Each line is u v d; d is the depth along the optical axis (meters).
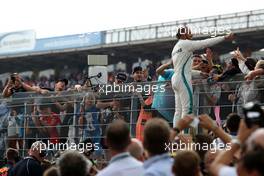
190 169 11.57
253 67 22.75
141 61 54.88
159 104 23.12
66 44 62.91
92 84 26.55
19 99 27.14
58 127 25.67
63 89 27.77
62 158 12.57
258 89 20.81
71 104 25.39
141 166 12.33
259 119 11.03
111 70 58.06
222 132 12.73
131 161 12.32
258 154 9.37
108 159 23.42
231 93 21.47
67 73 66.38
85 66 65.25
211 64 23.95
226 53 45.91
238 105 21.22
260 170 9.30
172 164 11.84
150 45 51.88
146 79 26.77
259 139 9.88
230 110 21.41
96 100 24.69
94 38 58.62
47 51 65.75
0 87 65.75
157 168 11.98
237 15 42.25
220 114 21.58
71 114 25.33
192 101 21.73
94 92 24.77
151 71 37.38
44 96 26.34
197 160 11.66
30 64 70.38
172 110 22.91
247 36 43.69
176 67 21.86
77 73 62.69
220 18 40.50
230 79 22.14
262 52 44.84
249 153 9.45
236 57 22.70
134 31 53.34
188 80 21.72
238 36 43.59
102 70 27.11
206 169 13.57
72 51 61.81
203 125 12.87
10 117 27.30
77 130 25.03
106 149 23.67
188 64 21.83
